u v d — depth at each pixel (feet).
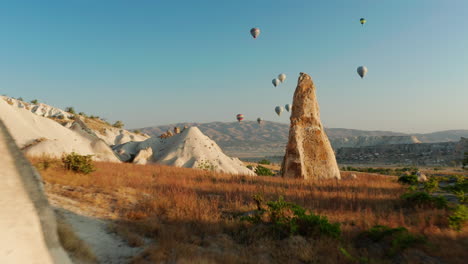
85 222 22.29
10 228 9.96
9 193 10.34
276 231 24.85
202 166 133.18
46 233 11.21
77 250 16.26
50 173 39.45
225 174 68.85
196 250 20.17
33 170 11.55
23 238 10.21
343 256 19.76
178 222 26.32
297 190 43.83
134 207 29.81
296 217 25.55
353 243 22.47
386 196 39.96
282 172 78.13
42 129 113.09
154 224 24.39
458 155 501.97
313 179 66.13
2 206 10.01
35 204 11.06
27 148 88.33
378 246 21.94
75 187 34.45
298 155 74.13
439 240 21.68
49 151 89.25
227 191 42.52
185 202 31.83
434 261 18.76
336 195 40.11
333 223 25.46
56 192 30.12
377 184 53.93
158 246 20.01
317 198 38.22
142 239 21.65
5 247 9.55
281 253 20.77
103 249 18.65
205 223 26.20
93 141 133.49
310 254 20.30
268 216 28.40
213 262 17.80
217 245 21.91
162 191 39.45
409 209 32.81
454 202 37.83
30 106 361.51
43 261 10.54
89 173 45.24
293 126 78.43
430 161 508.53
